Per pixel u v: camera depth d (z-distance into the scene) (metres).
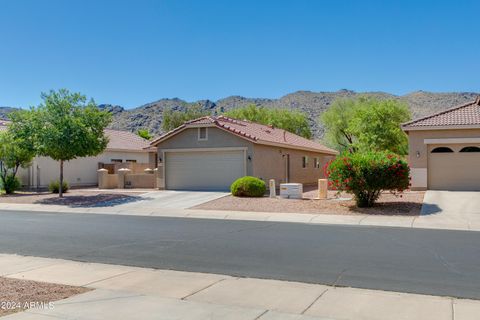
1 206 22.69
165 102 137.00
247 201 21.20
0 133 28.61
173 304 6.71
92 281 8.09
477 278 7.90
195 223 15.68
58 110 23.70
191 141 27.69
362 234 12.76
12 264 9.52
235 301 6.82
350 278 8.00
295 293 7.18
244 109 61.28
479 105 25.17
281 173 30.78
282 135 34.66
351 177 17.64
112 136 39.69
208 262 9.44
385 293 7.10
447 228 13.88
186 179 27.95
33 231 14.08
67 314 6.30
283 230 13.70
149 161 38.16
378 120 42.69
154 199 23.50
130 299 6.98
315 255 9.91
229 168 26.84
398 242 11.41
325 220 15.80
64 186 28.70
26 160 28.95
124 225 15.30
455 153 23.48
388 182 17.44
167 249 10.91
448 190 23.28
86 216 18.34
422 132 23.73
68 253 10.63
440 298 6.81
